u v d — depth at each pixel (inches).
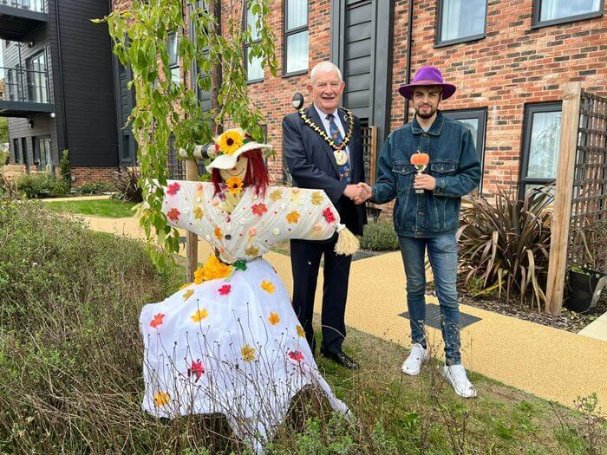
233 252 90.7
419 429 83.4
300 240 108.6
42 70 644.1
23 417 76.2
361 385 87.4
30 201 218.5
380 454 69.6
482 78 266.7
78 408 74.1
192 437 70.3
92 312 116.0
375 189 112.8
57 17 584.4
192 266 127.4
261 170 88.8
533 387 109.0
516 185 257.8
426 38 290.5
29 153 742.5
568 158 153.1
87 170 632.4
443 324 110.0
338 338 118.2
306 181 105.0
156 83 105.1
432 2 284.7
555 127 243.1
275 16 384.8
